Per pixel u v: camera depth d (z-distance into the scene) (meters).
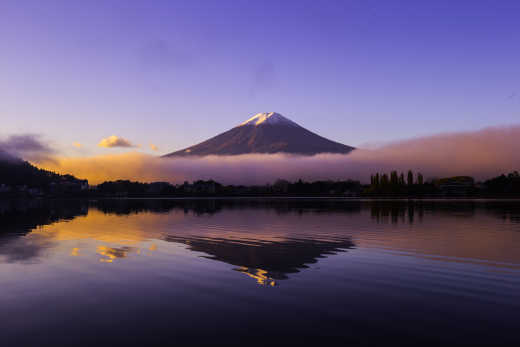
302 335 6.13
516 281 9.70
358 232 21.53
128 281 9.78
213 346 5.71
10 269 11.22
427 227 24.17
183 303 7.90
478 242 17.05
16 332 6.29
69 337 6.07
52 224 27.91
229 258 13.19
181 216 37.66
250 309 7.49
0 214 42.62
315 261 12.63
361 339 5.95
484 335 6.08
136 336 6.11
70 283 9.54
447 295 8.43
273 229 23.58
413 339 5.93
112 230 23.14
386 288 9.06
